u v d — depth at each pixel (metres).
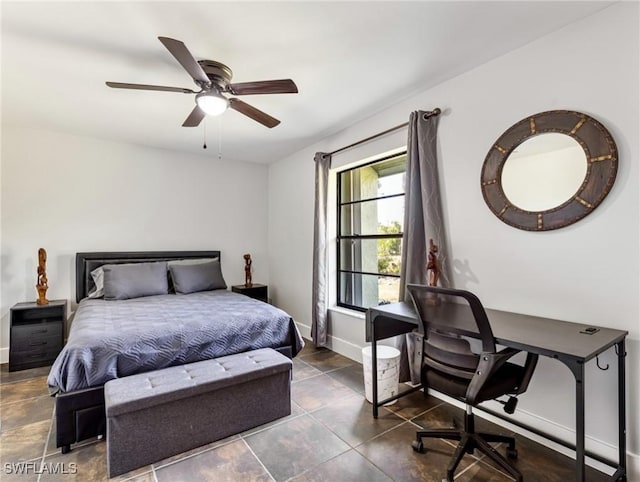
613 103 1.75
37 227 3.53
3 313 3.36
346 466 1.82
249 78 2.43
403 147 2.87
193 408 1.96
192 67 1.83
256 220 5.00
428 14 1.78
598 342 1.51
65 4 1.67
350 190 3.75
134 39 1.96
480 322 1.58
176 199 4.35
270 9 1.72
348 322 3.53
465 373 1.67
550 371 1.99
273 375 2.25
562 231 1.94
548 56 1.98
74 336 2.19
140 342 2.16
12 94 2.69
